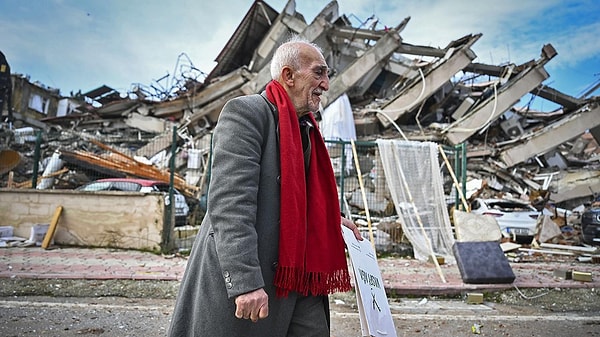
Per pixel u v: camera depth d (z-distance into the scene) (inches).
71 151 451.5
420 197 350.9
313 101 70.5
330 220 68.7
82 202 338.0
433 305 205.2
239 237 54.7
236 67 1102.4
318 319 63.7
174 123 856.9
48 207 341.4
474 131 717.9
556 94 929.5
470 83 987.9
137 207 330.3
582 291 230.5
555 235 455.5
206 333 57.4
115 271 243.0
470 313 189.2
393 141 362.6
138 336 143.6
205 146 579.8
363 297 65.9
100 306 180.2
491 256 242.7
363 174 370.3
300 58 69.9
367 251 78.4
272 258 59.2
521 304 210.7
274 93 67.9
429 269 286.7
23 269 239.6
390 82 1028.5
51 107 1513.3
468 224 343.6
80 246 333.4
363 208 368.2
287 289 59.2
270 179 61.5
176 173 516.1
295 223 60.2
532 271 295.3
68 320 159.0
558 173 763.4
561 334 158.7
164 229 326.3
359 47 960.3
